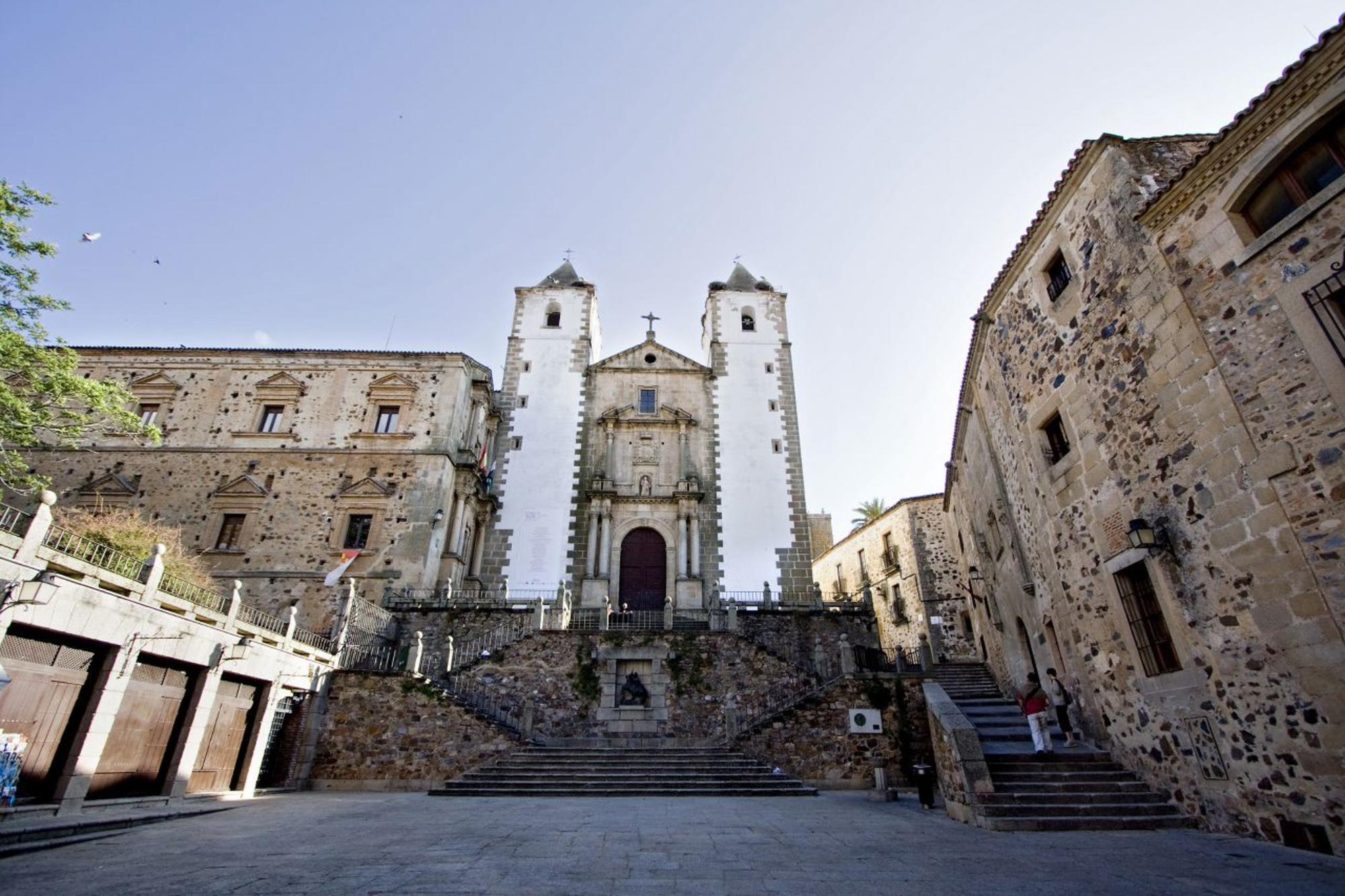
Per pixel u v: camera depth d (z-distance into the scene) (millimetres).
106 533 14258
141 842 8555
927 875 6387
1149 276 9305
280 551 23453
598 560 26828
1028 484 13031
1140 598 9750
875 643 22984
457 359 27609
